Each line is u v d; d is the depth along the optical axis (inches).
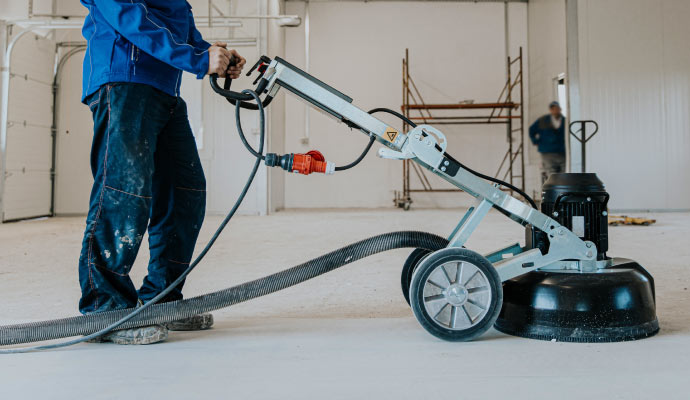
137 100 49.2
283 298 75.6
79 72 294.4
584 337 47.8
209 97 287.1
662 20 281.3
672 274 87.9
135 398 35.6
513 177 344.5
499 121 339.3
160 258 56.5
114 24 47.0
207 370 41.5
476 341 49.3
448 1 347.9
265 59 49.0
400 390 36.7
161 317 49.2
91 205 49.3
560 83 304.0
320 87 49.0
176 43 47.9
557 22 298.7
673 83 282.4
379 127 49.2
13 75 254.2
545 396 35.3
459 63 348.5
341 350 46.9
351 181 351.3
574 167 283.1
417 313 48.3
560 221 52.7
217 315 64.9
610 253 115.6
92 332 48.4
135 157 48.9
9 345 49.0
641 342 47.8
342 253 51.2
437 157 49.1
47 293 79.0
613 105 282.0
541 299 49.6
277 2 317.4
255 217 260.7
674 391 36.0
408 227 193.3
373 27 349.7
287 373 40.7
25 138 266.4
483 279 48.9
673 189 283.3
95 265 49.3
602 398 34.9
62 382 38.9
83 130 296.5
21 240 163.0
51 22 245.8
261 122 48.3
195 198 57.4
